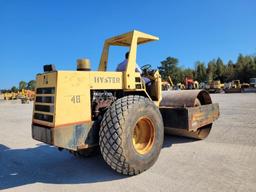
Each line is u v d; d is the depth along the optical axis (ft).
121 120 11.48
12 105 82.74
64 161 15.25
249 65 212.64
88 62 12.96
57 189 11.16
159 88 16.71
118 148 11.32
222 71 238.89
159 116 13.38
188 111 15.31
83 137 11.85
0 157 16.60
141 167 12.18
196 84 104.47
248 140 17.94
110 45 17.04
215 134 20.39
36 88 12.69
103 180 11.91
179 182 11.20
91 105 13.02
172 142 18.43
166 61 223.30
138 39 15.89
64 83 11.41
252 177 11.43
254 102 51.03
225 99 64.64
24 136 23.59
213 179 11.36
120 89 13.79
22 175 13.12
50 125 11.28
